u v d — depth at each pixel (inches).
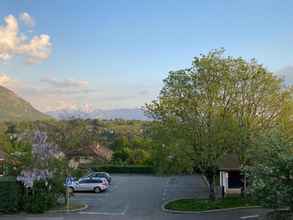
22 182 1333.7
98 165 3078.2
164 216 1267.2
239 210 1326.3
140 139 3481.8
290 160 806.5
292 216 902.4
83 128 2938.0
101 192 1909.4
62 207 1407.5
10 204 1312.7
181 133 1464.1
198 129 1460.4
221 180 1840.6
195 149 1460.4
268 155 871.1
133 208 1435.8
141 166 3048.7
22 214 1302.9
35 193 1342.3
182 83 1520.7
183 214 1300.4
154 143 1509.6
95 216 1269.7
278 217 932.6
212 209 1353.3
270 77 1560.0
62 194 1464.1
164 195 1802.4
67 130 2677.2
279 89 1571.1
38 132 1412.4
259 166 865.5
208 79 1515.7
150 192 1918.1
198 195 1772.9
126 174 3014.3
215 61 1526.8
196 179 2554.1
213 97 1505.9
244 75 1542.8
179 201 1534.2
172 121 1483.8
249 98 1553.9
